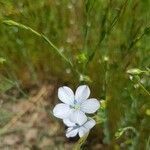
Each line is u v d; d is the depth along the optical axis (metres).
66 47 0.17
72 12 0.17
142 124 0.15
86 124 0.13
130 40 0.15
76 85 0.17
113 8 0.16
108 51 0.16
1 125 0.17
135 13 0.16
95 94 0.16
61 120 0.17
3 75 0.17
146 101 0.15
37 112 0.17
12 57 0.17
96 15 0.17
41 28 0.17
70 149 0.17
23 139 0.17
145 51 0.16
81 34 0.17
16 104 0.17
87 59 0.14
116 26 0.16
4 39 0.17
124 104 0.15
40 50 0.17
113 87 0.15
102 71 0.15
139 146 0.15
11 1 0.17
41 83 0.18
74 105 0.13
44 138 0.17
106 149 0.16
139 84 0.13
